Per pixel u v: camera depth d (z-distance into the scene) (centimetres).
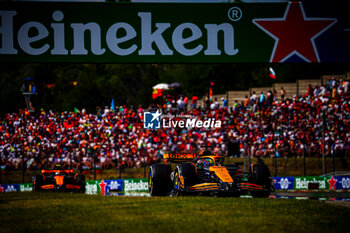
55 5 4903
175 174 4381
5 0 4875
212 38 4972
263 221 2714
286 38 5025
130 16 4938
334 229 2547
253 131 9938
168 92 15900
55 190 6475
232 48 4988
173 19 4956
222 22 4978
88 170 10012
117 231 2477
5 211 3253
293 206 3291
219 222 2672
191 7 4969
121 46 4934
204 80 18500
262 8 5022
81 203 3653
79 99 16975
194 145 10181
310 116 9869
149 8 4947
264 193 4269
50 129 11112
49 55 4906
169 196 4406
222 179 3959
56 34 4909
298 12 5034
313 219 2814
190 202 3500
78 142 10850
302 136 9419
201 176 4344
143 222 2702
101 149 10331
